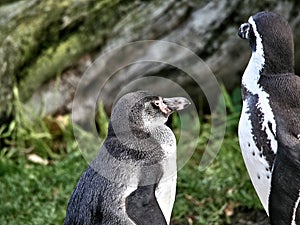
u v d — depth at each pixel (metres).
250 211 10.06
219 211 10.00
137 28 12.32
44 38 12.38
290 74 7.14
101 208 6.99
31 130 11.85
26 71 12.23
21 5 12.72
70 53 12.32
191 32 12.27
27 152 11.71
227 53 12.27
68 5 12.56
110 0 12.54
